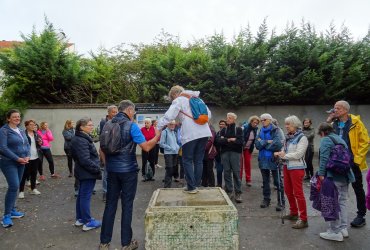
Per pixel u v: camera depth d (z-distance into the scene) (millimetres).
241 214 6469
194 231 4258
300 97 14273
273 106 14898
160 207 4309
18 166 5996
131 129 4504
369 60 14109
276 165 6719
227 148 7438
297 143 5703
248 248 4840
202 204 4434
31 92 15648
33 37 15422
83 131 5625
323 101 14641
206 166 7977
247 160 8969
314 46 14133
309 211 6629
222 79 13945
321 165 5070
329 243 4980
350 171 5129
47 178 10219
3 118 14773
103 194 7449
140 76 17203
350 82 13969
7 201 5797
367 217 6094
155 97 15836
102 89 16938
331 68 13859
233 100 14070
